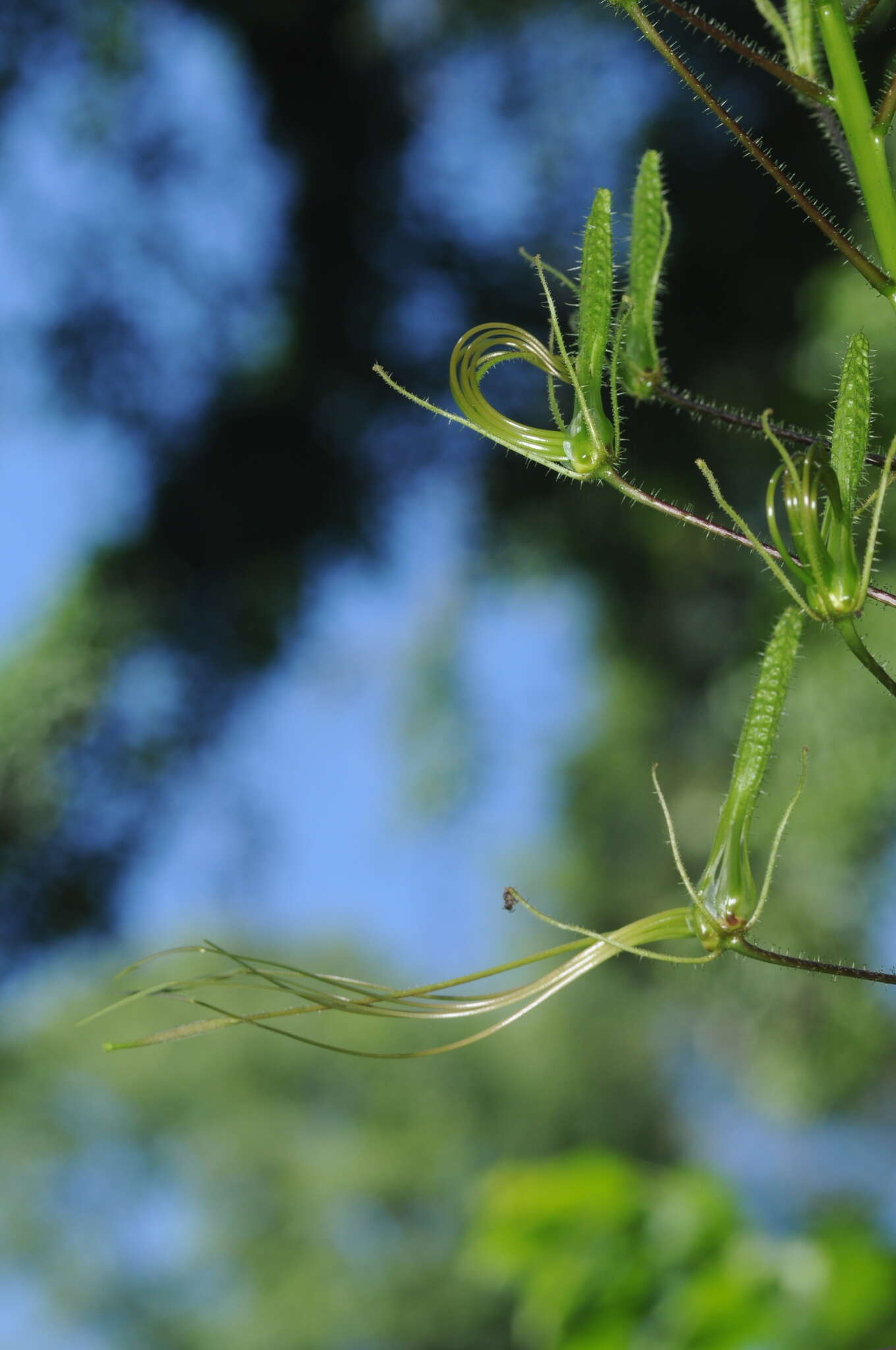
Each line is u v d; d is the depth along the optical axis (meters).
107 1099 6.39
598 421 0.49
